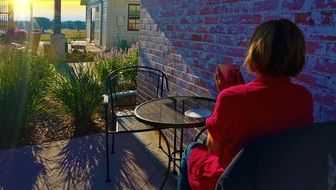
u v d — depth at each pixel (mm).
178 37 4227
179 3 4152
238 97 1628
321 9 2150
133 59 7852
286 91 1641
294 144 1542
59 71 5863
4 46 6422
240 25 2990
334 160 1616
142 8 5473
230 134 1670
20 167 3711
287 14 2439
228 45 3182
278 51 1595
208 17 3512
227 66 2256
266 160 1509
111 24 18359
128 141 4480
